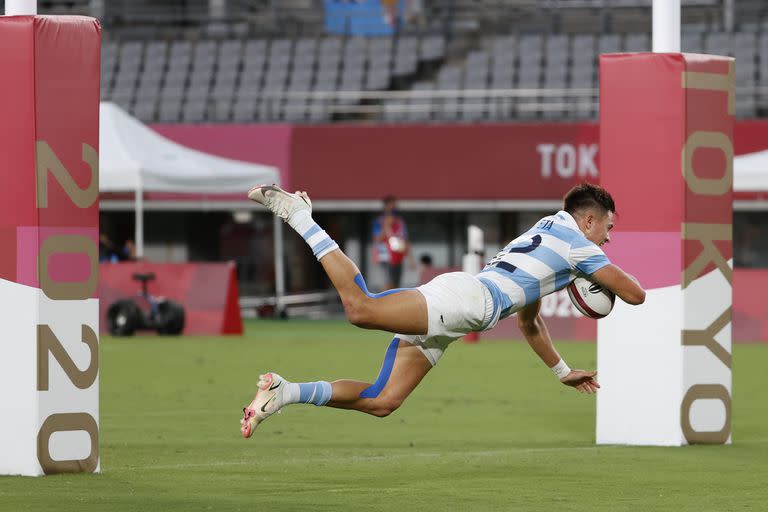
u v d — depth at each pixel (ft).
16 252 84.17
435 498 76.13
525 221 349.20
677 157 103.14
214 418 124.98
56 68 84.53
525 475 86.53
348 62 381.60
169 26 413.59
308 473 87.04
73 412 85.71
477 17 388.16
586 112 359.66
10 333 84.48
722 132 105.19
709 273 104.83
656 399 104.58
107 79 387.14
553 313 251.19
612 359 106.11
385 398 78.33
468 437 111.45
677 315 103.65
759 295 249.34
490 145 333.21
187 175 271.28
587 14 399.44
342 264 76.79
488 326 79.46
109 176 263.49
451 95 356.59
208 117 374.43
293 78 379.96
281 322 322.96
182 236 358.02
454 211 351.05
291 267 359.46
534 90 365.81
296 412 130.41
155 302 255.91
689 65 102.99
